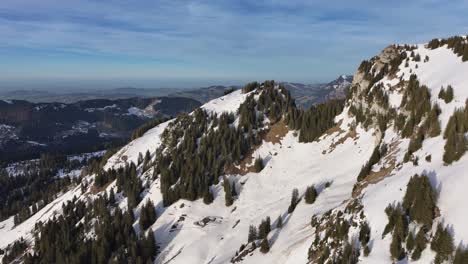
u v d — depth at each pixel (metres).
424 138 60.16
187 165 122.31
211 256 84.19
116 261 88.75
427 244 37.84
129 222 105.25
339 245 48.00
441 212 39.56
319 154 109.06
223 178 115.50
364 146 92.06
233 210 103.38
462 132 52.16
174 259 87.81
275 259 63.41
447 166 47.00
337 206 66.12
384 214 45.47
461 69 79.62
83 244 101.75
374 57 113.62
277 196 100.88
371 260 41.12
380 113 92.56
